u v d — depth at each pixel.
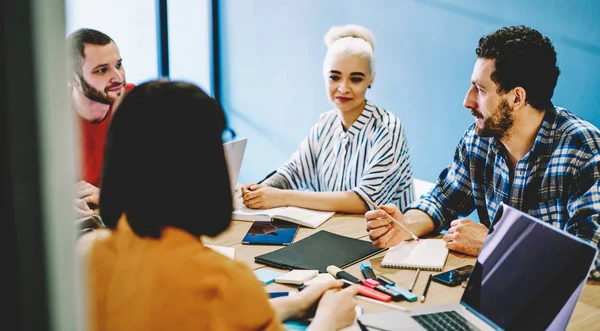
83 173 2.21
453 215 1.96
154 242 0.87
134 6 4.45
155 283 0.85
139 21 4.51
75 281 0.34
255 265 1.60
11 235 0.31
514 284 1.16
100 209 0.91
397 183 2.25
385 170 2.17
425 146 3.57
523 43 1.61
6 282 0.31
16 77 0.30
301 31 4.14
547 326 1.06
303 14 4.10
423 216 1.87
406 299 1.37
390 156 2.20
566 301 1.04
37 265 0.32
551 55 1.64
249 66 4.59
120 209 0.88
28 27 0.30
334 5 3.89
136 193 0.85
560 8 2.86
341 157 2.33
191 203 0.86
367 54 2.22
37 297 0.32
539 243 1.14
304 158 2.46
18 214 0.31
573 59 2.87
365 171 2.21
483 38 1.69
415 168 3.66
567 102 2.93
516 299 1.14
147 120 0.84
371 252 1.67
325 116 2.44
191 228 0.88
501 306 1.17
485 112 1.70
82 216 1.72
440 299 1.38
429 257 1.59
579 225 1.54
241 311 0.85
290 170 2.45
